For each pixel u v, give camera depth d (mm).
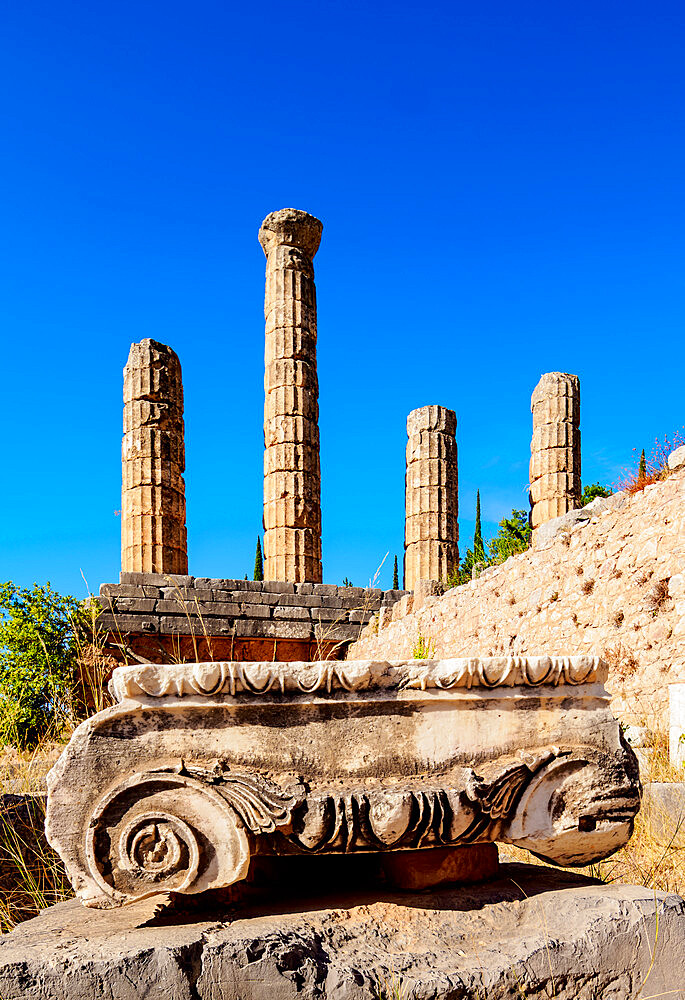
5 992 2188
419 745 2736
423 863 2887
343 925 2588
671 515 6844
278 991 2303
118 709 2553
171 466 14602
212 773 2533
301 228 15070
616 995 2525
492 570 9727
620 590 7328
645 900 2717
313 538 14484
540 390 12922
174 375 15000
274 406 14734
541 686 2904
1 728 5352
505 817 2764
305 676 2652
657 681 6734
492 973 2396
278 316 14867
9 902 3363
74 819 2502
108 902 2479
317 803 2531
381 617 12914
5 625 9359
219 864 2502
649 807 4324
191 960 2312
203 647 12703
